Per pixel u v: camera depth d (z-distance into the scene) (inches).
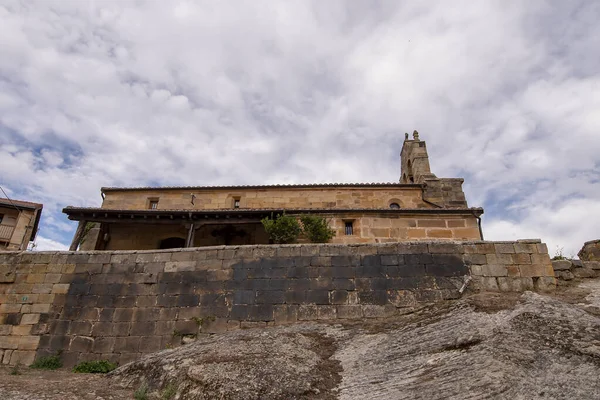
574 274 400.2
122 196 901.2
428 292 398.9
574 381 183.8
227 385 234.2
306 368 263.7
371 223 697.6
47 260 477.1
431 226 691.4
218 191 895.7
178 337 409.7
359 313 396.8
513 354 223.1
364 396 221.6
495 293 376.8
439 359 245.8
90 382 298.4
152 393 262.5
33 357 420.2
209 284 434.9
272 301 414.9
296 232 653.9
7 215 1125.1
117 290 447.5
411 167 1021.8
